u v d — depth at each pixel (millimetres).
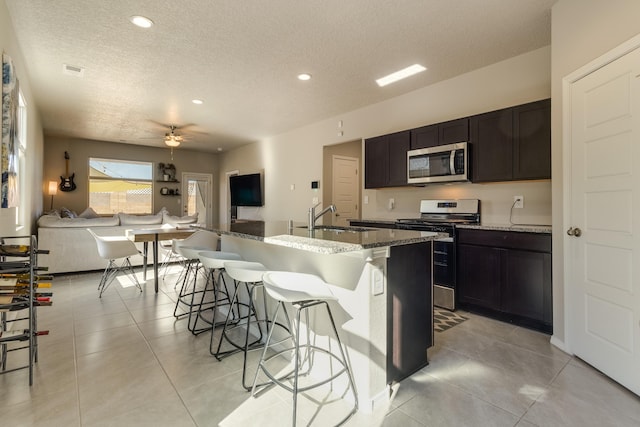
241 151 8125
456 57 3273
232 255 2674
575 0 2232
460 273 3232
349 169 6043
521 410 1676
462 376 2010
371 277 1699
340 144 5566
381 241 1651
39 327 2828
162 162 8492
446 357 2258
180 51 3137
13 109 2391
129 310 3299
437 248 3363
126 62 3371
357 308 1739
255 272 1894
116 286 4262
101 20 2613
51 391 1841
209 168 9242
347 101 4590
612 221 1940
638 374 1778
